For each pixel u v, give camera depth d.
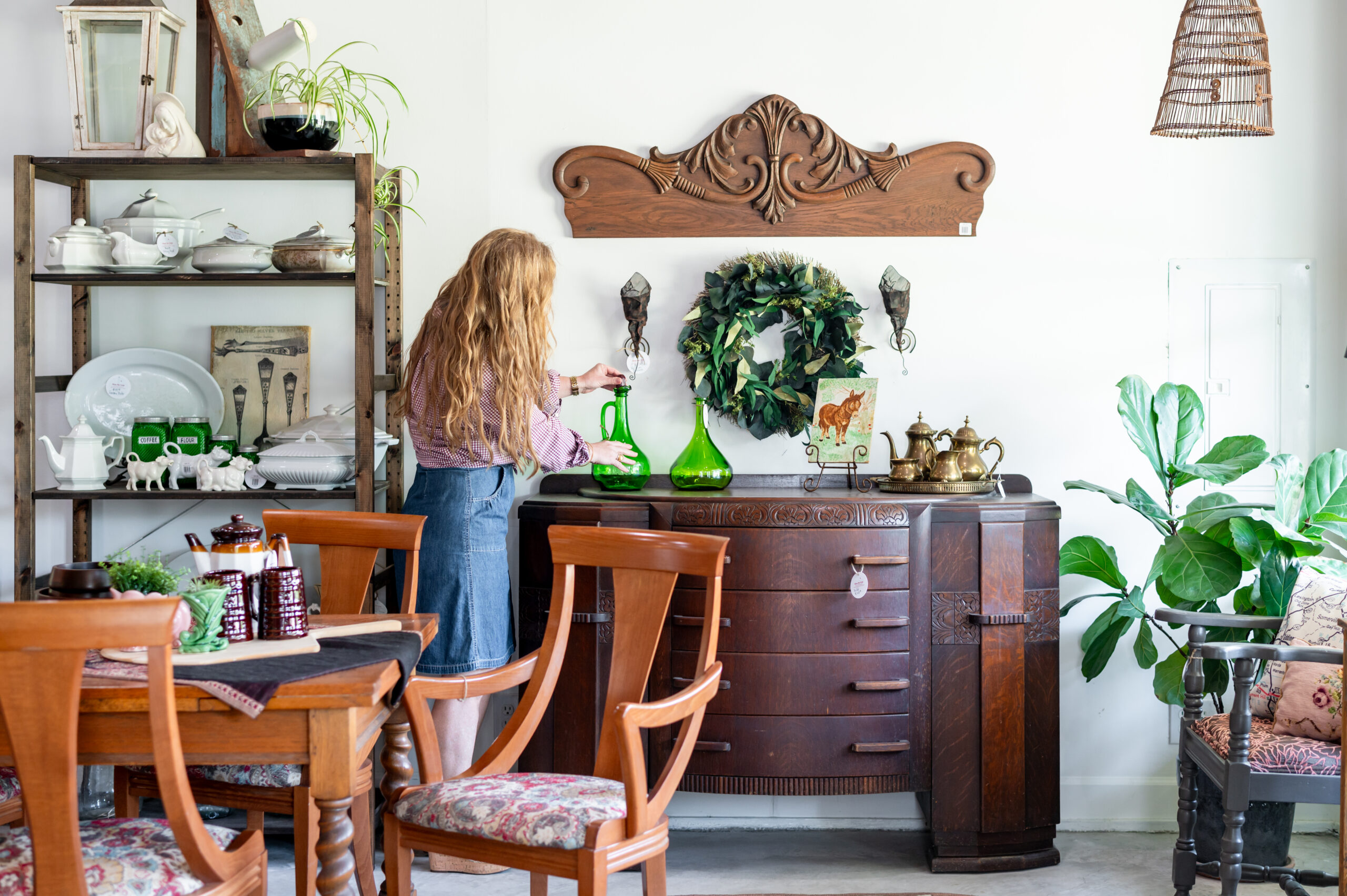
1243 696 2.38
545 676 2.25
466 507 2.78
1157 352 3.35
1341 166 3.30
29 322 2.94
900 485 3.11
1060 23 3.33
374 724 1.91
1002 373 3.37
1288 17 3.30
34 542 3.14
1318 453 3.33
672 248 3.38
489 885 2.90
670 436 3.41
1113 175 3.34
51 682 1.48
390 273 3.31
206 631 1.84
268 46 3.04
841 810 3.35
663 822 1.98
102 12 2.99
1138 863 3.04
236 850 1.76
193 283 3.00
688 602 2.95
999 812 2.93
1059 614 2.99
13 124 3.29
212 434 3.21
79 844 1.52
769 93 3.36
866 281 3.37
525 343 2.74
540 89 3.38
